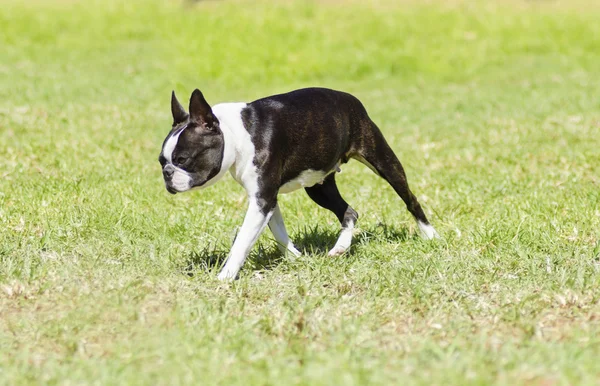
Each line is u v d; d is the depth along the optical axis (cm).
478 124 2019
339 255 1096
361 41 3219
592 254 1059
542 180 1474
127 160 1648
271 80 2812
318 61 2942
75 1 4194
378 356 758
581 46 3155
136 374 716
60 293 912
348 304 913
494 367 716
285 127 994
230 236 1160
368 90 2678
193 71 2822
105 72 2766
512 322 848
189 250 1120
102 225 1183
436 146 1830
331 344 786
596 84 2455
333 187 1136
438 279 992
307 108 1020
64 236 1133
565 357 729
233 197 1387
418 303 912
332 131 1037
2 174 1488
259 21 3469
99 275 975
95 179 1467
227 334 809
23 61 2884
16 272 971
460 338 799
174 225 1211
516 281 984
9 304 895
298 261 1065
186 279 989
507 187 1440
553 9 3841
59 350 783
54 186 1391
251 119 973
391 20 3528
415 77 2839
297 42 3197
